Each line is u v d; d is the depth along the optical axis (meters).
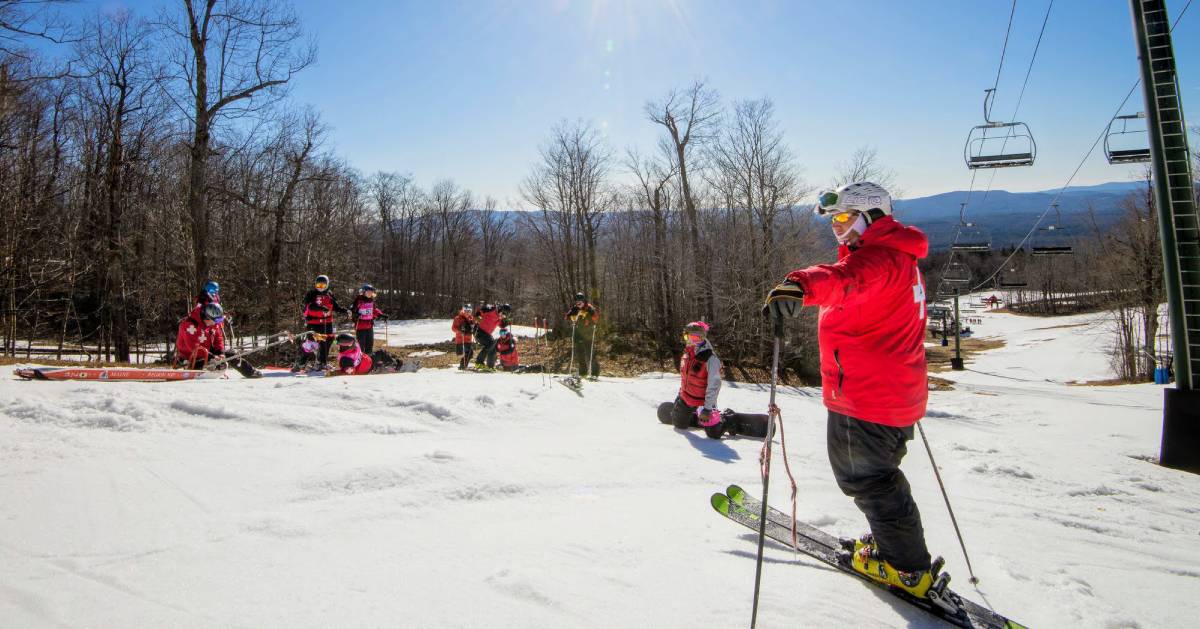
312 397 6.73
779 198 25.03
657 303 29.88
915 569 2.44
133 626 2.08
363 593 2.39
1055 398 17.00
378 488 3.87
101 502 3.40
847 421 2.47
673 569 2.77
